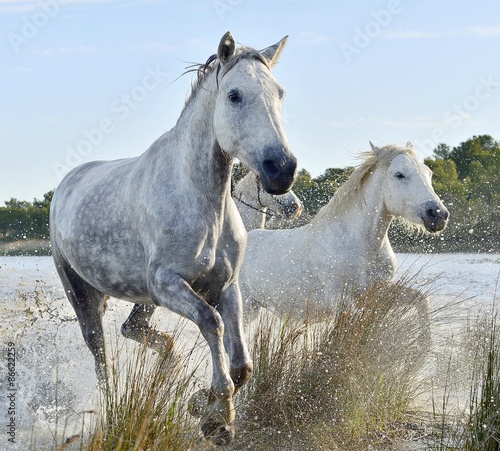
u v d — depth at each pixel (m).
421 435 5.01
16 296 10.63
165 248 4.36
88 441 3.69
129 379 4.12
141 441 3.58
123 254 4.79
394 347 5.49
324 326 5.66
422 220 6.51
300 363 5.06
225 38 4.18
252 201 8.20
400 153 6.73
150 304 5.27
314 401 4.91
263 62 4.24
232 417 4.12
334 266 6.75
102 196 5.00
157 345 5.13
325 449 4.67
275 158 3.92
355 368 5.14
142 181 4.64
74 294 5.61
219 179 4.39
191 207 4.37
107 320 8.21
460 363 5.56
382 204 6.72
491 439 4.22
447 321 6.49
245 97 4.06
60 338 6.73
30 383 5.57
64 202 5.48
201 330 4.13
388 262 6.82
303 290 6.99
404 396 5.44
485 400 4.40
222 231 4.50
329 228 6.90
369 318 5.50
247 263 7.52
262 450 4.52
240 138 4.05
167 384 4.01
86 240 5.00
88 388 5.55
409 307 5.80
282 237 7.40
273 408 4.79
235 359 4.32
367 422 5.05
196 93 4.50
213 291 4.52
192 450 3.79
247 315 7.52
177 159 4.51
